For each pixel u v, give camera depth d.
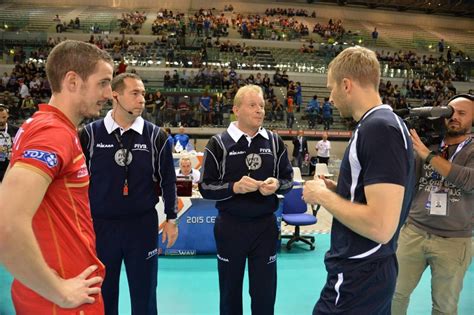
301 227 6.58
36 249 1.16
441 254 2.45
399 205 1.47
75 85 1.42
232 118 13.67
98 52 1.48
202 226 5.03
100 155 2.50
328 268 1.73
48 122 1.31
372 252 1.60
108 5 26.20
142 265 2.60
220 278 2.74
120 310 3.46
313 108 14.46
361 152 1.55
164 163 2.67
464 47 26.27
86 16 24.09
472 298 3.79
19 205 1.14
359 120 1.67
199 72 16.70
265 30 23.44
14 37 19.34
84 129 2.56
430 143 2.59
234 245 2.64
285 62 19.77
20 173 1.17
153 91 15.00
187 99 13.92
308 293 3.93
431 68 20.50
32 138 1.25
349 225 1.53
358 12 28.75
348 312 1.65
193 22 22.97
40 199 1.20
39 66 17.34
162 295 3.80
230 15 26.42
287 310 3.55
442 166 2.32
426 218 2.49
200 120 13.49
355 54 1.66
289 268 4.64
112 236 2.52
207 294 3.84
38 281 1.18
